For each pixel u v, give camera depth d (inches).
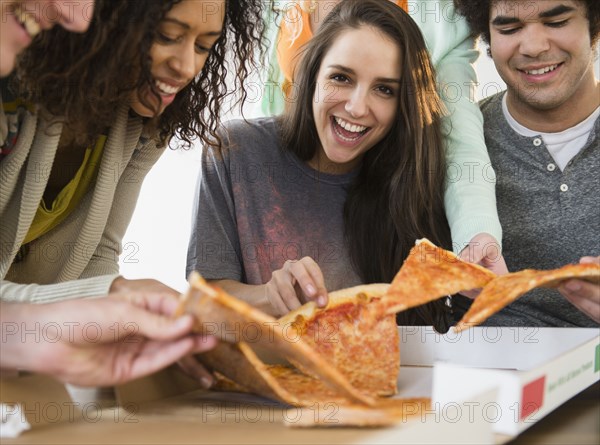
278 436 21.6
